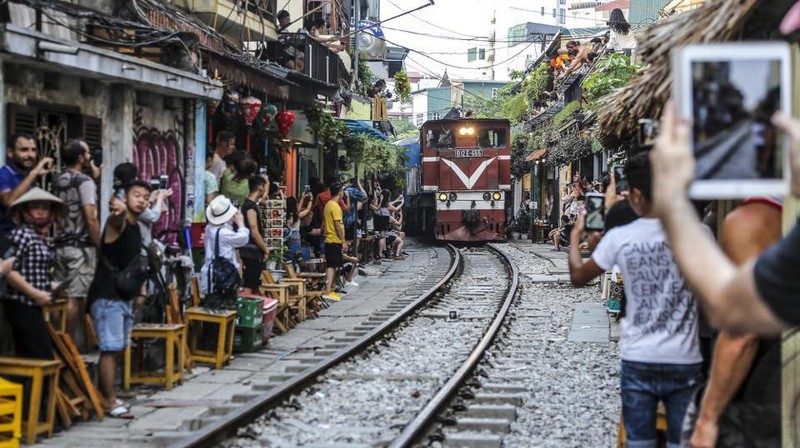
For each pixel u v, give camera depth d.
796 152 2.21
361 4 47.78
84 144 9.45
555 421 9.26
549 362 12.55
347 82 35.00
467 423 8.99
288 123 18.84
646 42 6.23
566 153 34.56
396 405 9.91
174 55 13.15
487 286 23.41
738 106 2.31
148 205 9.48
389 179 40.22
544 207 49.47
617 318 16.20
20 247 8.19
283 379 10.80
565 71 45.31
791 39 4.62
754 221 4.29
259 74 15.67
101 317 8.86
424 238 46.25
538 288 22.53
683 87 2.33
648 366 5.09
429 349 13.62
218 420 8.36
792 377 4.19
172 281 11.53
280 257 16.67
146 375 10.33
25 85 10.01
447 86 101.69
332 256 19.77
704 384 5.12
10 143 8.73
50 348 8.37
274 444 8.20
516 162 48.41
